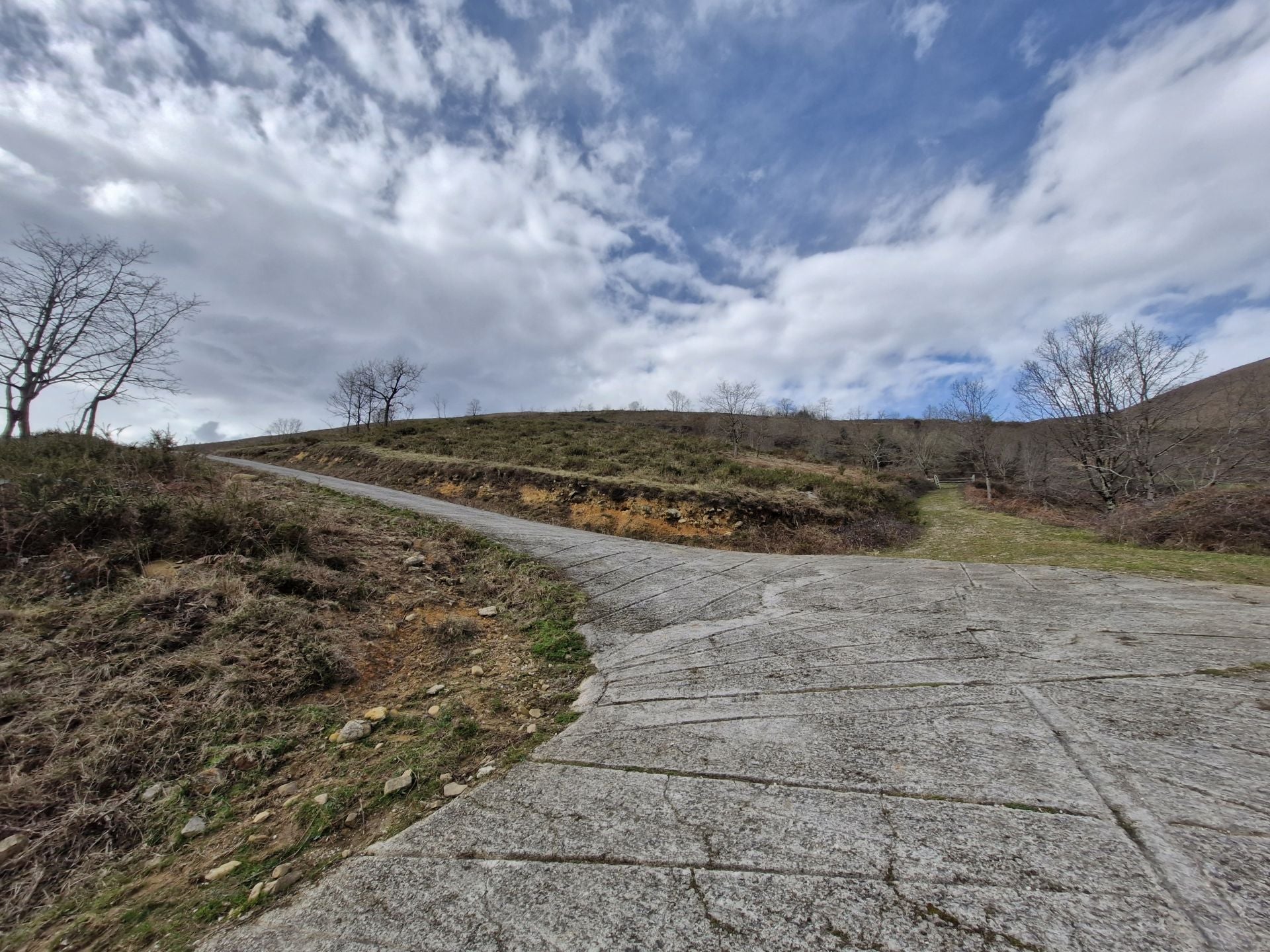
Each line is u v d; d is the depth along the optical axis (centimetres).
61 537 385
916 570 611
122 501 427
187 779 225
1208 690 250
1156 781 187
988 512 1513
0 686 250
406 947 145
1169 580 477
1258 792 177
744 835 180
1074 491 1761
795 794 201
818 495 1276
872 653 343
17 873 174
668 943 141
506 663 365
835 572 622
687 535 1062
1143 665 285
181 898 169
